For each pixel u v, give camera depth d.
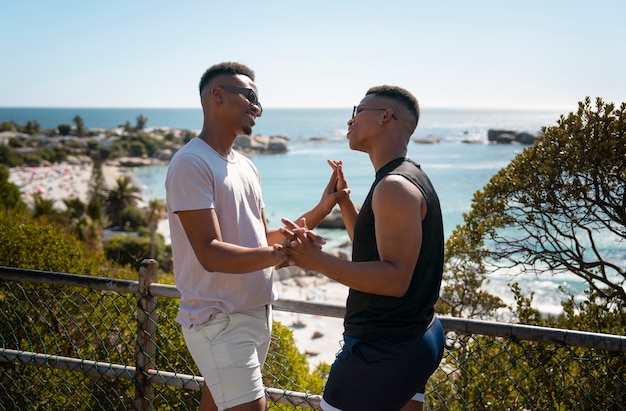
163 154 137.50
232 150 2.30
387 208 1.81
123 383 3.39
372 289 1.77
